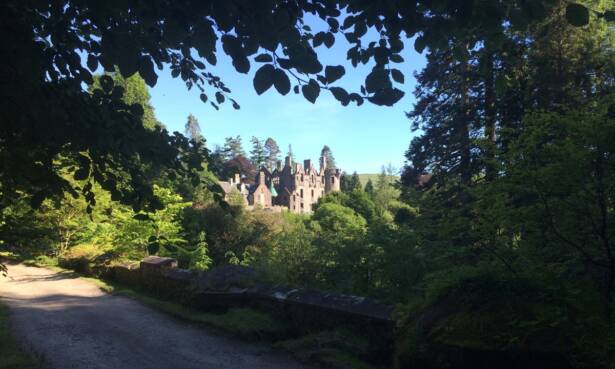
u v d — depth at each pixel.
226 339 6.81
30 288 12.59
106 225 16.47
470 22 2.22
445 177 15.92
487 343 3.54
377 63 2.57
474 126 14.57
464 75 14.01
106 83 3.03
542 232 4.66
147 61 2.25
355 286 8.13
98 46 2.65
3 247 4.95
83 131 2.70
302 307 6.70
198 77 3.59
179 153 3.46
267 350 6.25
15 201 3.78
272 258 9.67
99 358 5.96
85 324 7.98
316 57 2.05
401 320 4.81
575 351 3.26
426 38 2.39
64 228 18.34
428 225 8.07
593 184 4.07
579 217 4.31
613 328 3.48
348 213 40.59
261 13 1.90
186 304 9.01
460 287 4.32
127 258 15.20
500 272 4.43
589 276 4.45
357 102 2.31
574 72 11.30
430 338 3.97
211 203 21.12
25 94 2.21
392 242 7.89
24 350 6.14
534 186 4.43
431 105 17.81
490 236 5.04
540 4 2.09
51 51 2.47
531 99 11.59
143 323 8.02
